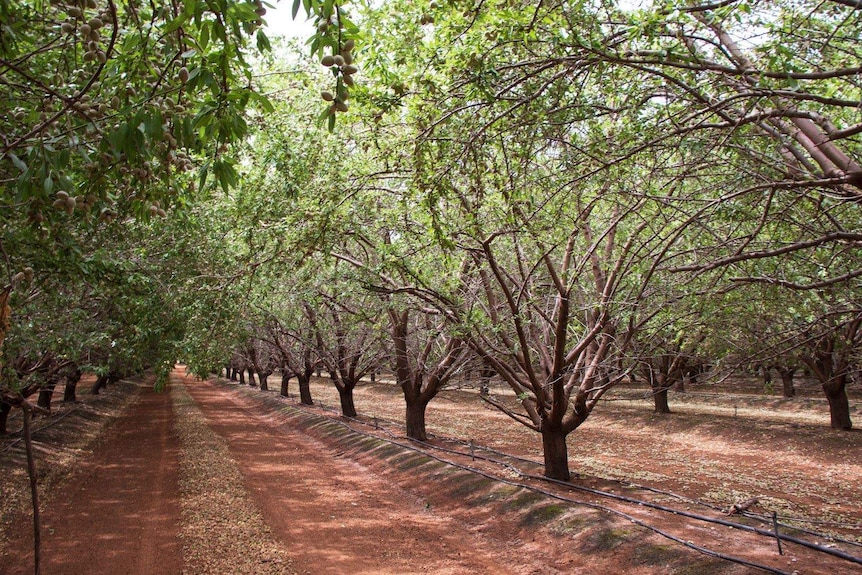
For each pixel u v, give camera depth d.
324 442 19.69
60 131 4.79
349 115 6.87
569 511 9.46
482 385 16.64
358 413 26.50
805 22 5.37
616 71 5.53
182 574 7.93
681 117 5.76
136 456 16.88
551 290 11.59
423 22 5.22
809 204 6.96
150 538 9.46
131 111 3.61
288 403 32.12
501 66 5.60
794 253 6.49
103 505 11.51
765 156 6.23
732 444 18.41
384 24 6.32
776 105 4.87
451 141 6.00
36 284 8.78
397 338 17.75
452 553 8.75
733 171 6.75
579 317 12.28
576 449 17.66
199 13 3.10
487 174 6.58
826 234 5.60
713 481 13.06
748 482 12.98
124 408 30.67
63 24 3.79
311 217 7.95
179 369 81.31
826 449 16.52
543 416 11.71
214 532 9.77
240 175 9.79
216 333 10.59
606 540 8.30
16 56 5.45
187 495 12.23
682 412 24.77
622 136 5.52
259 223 9.68
